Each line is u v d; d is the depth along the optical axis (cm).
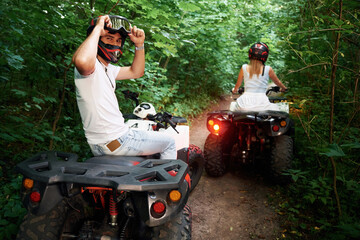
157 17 364
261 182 379
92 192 179
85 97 171
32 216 171
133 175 154
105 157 179
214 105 844
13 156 336
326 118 480
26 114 426
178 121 280
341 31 263
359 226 173
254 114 335
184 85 768
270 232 275
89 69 153
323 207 304
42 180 146
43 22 294
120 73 219
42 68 327
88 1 363
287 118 344
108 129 180
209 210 313
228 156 407
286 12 668
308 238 264
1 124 317
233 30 764
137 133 196
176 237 169
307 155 404
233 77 1036
